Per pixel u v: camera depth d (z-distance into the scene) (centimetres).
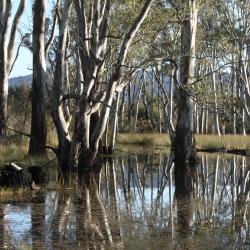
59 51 1752
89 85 1727
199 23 2955
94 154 1808
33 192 1321
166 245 848
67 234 909
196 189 1485
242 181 1659
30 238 878
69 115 2127
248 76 3788
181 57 2158
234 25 3011
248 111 3316
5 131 2141
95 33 1722
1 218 1021
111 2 1928
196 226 986
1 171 1365
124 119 4844
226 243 865
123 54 1689
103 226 975
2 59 2152
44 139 1939
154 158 2388
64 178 1554
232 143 2953
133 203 1227
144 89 4644
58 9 2075
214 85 3706
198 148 2848
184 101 2164
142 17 1655
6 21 2148
